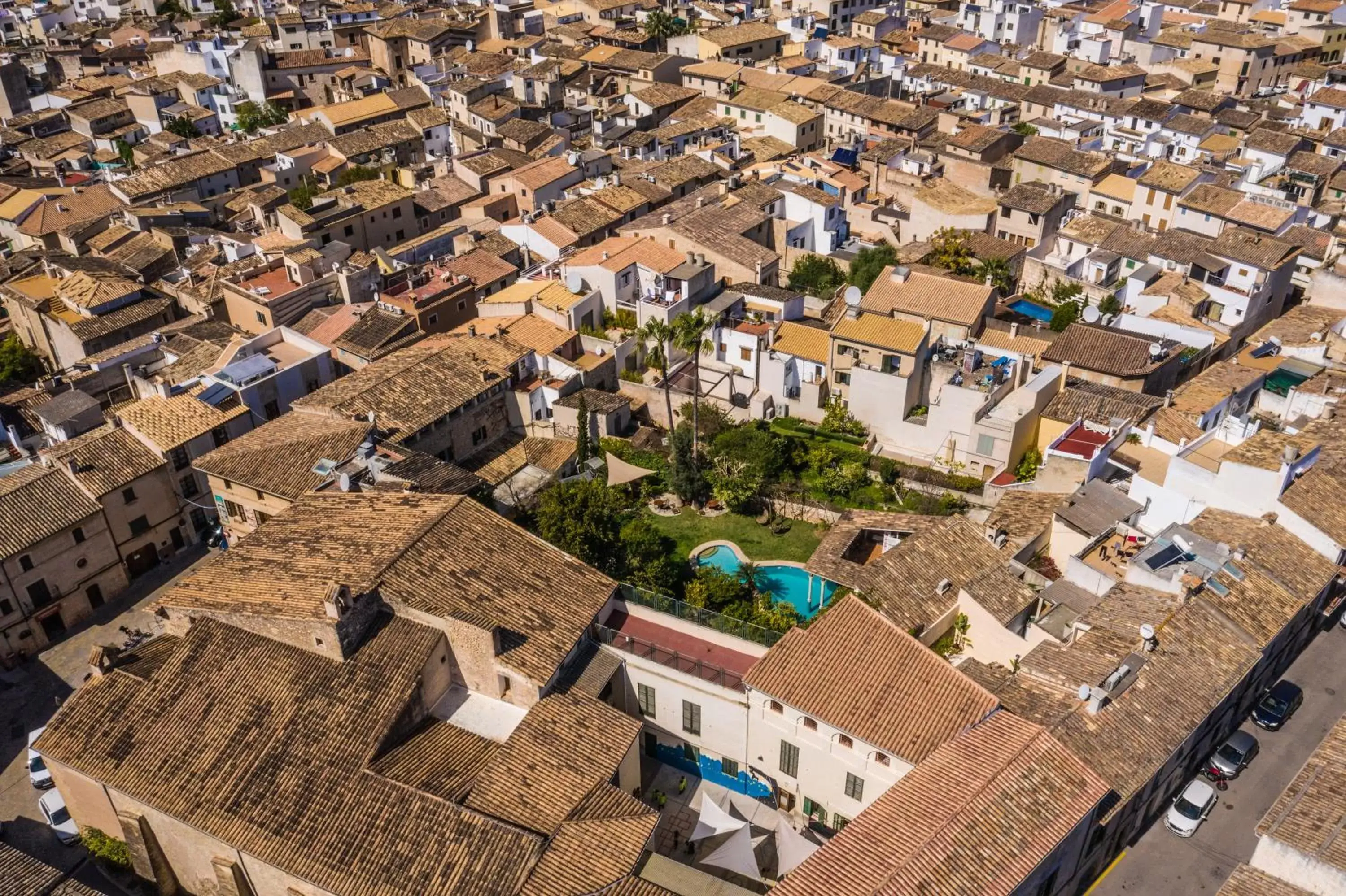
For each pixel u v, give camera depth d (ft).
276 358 284.41
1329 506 204.33
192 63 591.37
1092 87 518.78
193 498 254.68
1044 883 148.87
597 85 560.20
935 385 269.44
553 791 157.17
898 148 432.66
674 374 298.15
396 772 157.17
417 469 228.84
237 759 159.53
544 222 357.82
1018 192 378.73
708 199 369.91
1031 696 170.81
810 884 137.18
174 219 400.26
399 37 627.87
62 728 166.61
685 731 184.44
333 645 167.73
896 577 201.36
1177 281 321.32
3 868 154.81
